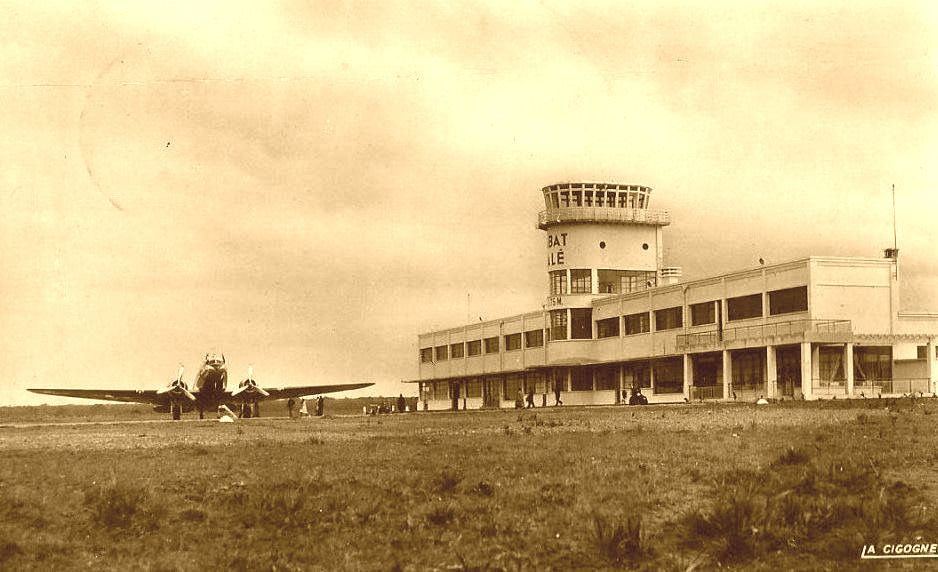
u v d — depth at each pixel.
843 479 15.89
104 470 19.80
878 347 66.31
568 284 94.69
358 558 12.60
